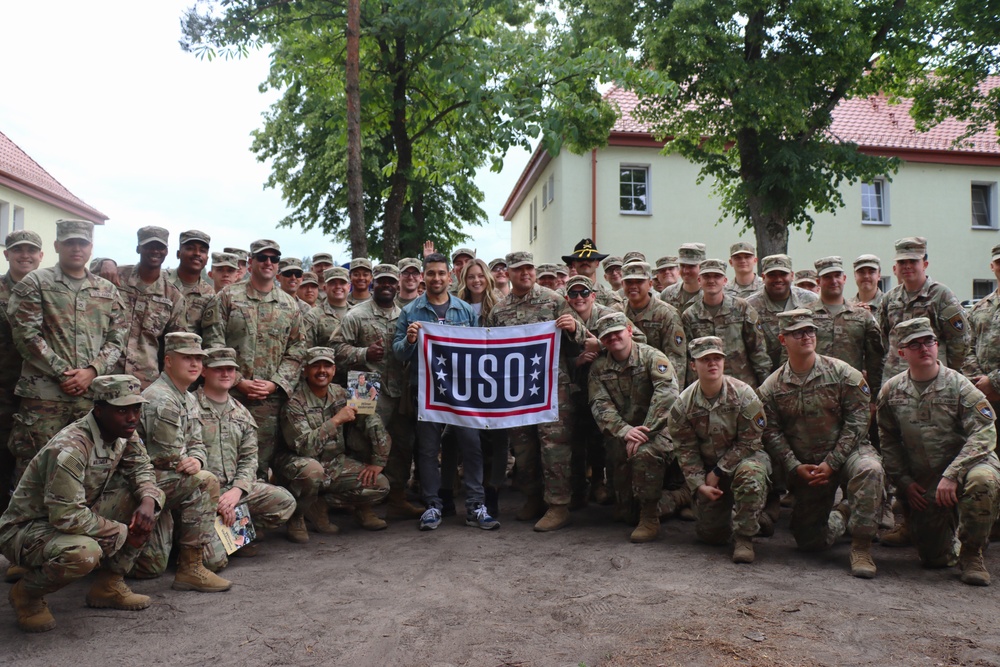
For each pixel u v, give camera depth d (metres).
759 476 5.64
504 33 12.77
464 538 6.50
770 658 3.92
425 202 25.89
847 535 6.52
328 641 4.25
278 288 6.91
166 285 6.38
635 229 22.59
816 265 7.39
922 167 24.48
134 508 4.87
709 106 16.69
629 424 6.67
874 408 7.24
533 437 7.06
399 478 7.40
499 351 6.89
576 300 7.04
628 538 6.41
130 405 4.51
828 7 15.08
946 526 5.41
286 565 5.75
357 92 10.94
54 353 5.61
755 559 5.75
